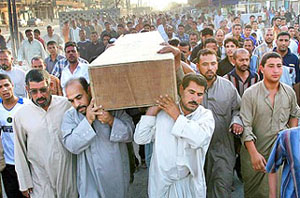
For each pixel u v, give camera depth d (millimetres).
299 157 2213
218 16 21609
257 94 3414
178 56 2934
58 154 3125
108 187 3047
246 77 4418
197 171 2834
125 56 2732
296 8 28828
